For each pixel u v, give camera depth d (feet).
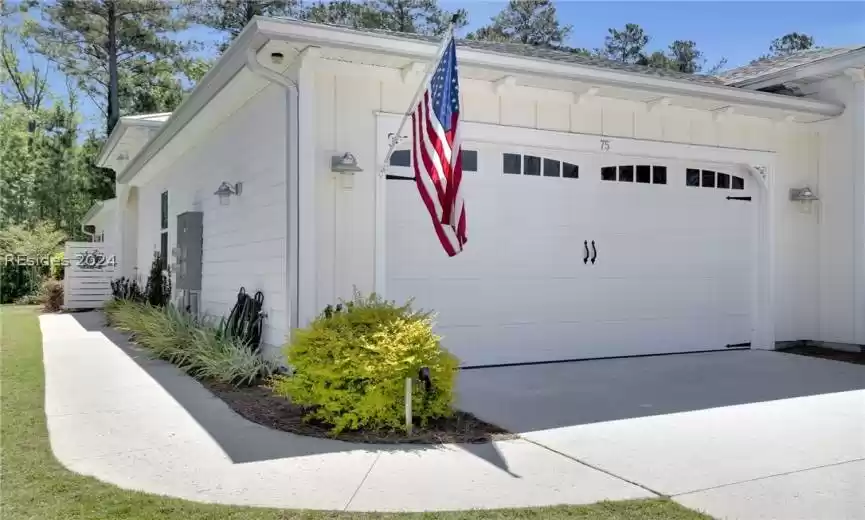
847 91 29.45
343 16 83.66
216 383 20.95
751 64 37.78
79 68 92.43
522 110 24.45
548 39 105.09
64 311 53.47
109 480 12.10
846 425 15.98
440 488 11.66
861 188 28.96
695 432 15.34
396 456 13.50
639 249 27.20
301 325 20.11
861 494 11.38
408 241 22.57
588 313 26.02
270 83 22.99
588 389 20.21
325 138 20.97
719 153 28.66
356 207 21.43
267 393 19.36
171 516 10.38
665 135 27.48
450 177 15.49
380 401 15.11
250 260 25.35
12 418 16.58
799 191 30.25
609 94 25.05
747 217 29.91
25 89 97.71
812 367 24.58
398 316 16.38
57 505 10.86
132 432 15.28
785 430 15.53
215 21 88.53
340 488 11.65
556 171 25.43
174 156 38.32
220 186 29.19
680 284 28.12
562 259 25.48
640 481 12.03
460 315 23.47
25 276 68.49
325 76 20.99
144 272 48.85
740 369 24.03
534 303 24.89
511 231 24.48
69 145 84.79
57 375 22.50
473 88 23.47
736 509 10.70
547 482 11.98
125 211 53.62
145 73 93.76
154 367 24.13
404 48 20.21
